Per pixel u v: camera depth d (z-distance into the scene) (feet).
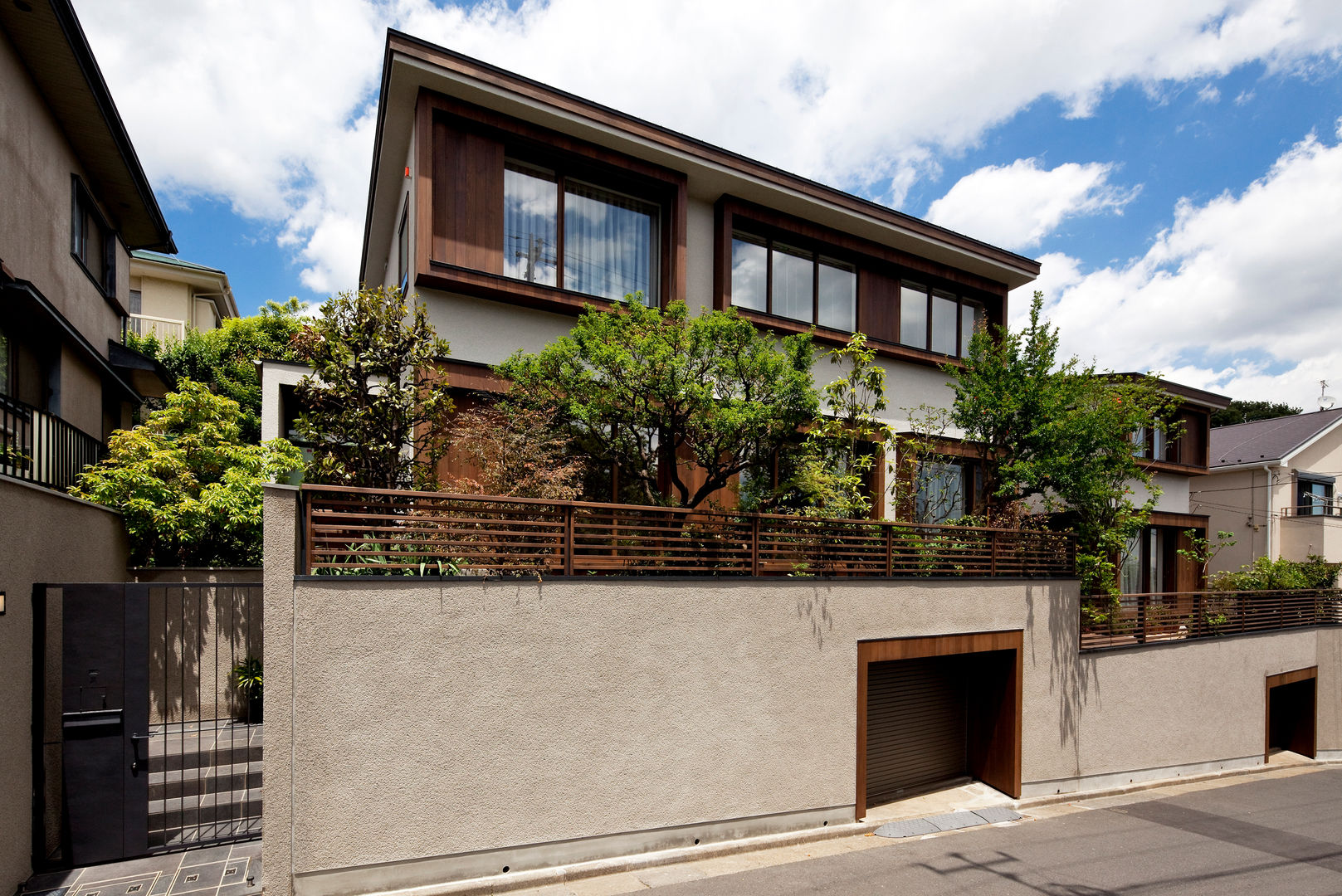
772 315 36.17
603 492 28.68
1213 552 54.29
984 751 31.94
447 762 17.28
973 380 35.65
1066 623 32.89
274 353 53.52
